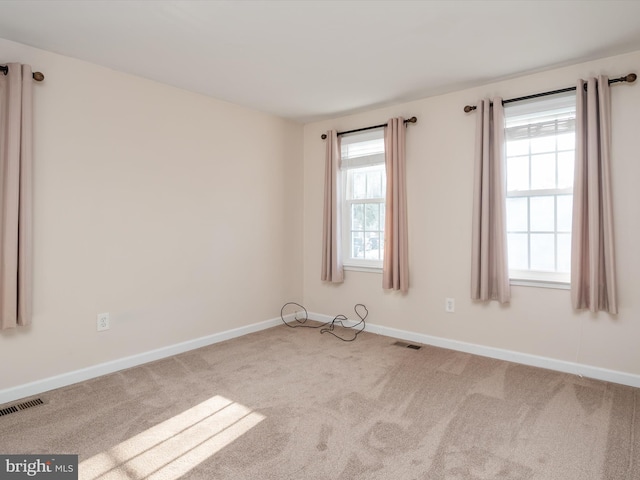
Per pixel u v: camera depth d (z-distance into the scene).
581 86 2.62
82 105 2.66
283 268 4.21
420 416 2.15
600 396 2.41
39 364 2.47
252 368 2.89
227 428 2.02
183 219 3.27
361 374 2.77
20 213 2.29
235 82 3.10
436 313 3.45
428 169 3.46
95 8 2.03
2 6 2.00
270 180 4.03
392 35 2.34
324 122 4.23
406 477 1.63
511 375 2.75
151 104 3.04
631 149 2.55
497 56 2.62
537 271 2.99
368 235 4.01
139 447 1.85
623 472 1.67
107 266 2.80
